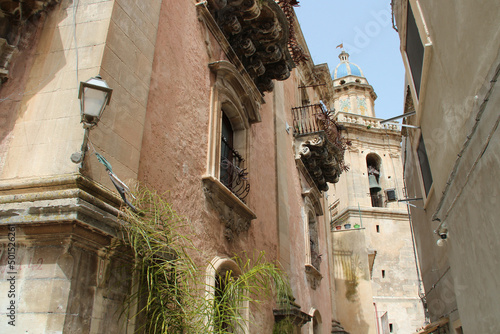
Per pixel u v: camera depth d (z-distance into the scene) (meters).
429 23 7.54
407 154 15.68
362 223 32.28
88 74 4.75
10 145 4.59
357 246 19.45
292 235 12.27
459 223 7.19
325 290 15.73
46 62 5.02
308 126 15.77
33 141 4.53
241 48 9.51
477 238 6.26
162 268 4.42
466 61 5.77
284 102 14.45
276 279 6.46
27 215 3.88
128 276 4.53
